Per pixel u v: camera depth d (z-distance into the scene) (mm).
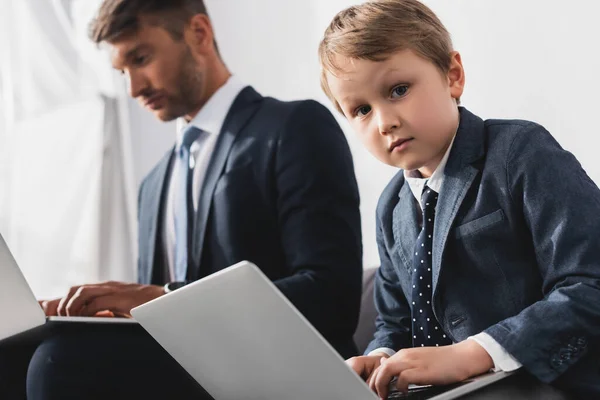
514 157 917
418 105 932
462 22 1754
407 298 1048
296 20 2238
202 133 1495
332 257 1321
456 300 951
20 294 952
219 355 767
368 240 1972
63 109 2580
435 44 967
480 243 930
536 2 1623
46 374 986
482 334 816
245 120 1454
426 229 995
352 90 948
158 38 1473
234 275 665
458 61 1013
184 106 1516
